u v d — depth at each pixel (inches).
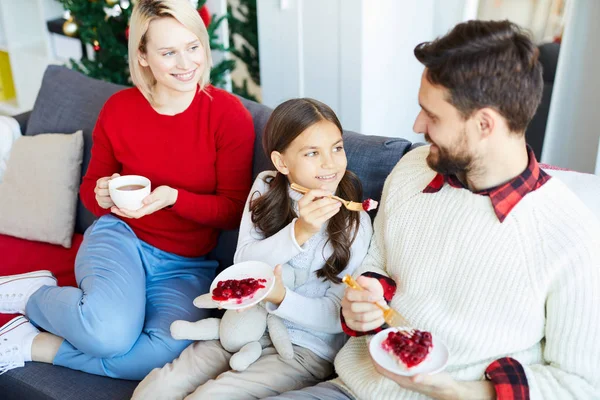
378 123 122.7
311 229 57.7
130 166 75.7
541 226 47.0
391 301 55.3
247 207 66.3
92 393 64.9
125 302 68.3
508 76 43.3
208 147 73.0
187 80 69.7
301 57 120.3
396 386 51.0
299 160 59.4
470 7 118.1
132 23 68.3
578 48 97.7
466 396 45.9
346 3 108.5
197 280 75.9
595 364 44.9
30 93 158.9
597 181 57.7
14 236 90.6
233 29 132.0
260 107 79.7
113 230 75.5
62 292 69.1
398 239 55.2
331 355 61.3
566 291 45.4
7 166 92.3
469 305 49.6
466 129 45.5
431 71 45.1
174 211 74.4
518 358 48.7
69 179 88.9
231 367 58.8
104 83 92.6
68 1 109.8
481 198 49.3
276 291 57.2
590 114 101.2
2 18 155.6
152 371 61.9
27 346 68.7
